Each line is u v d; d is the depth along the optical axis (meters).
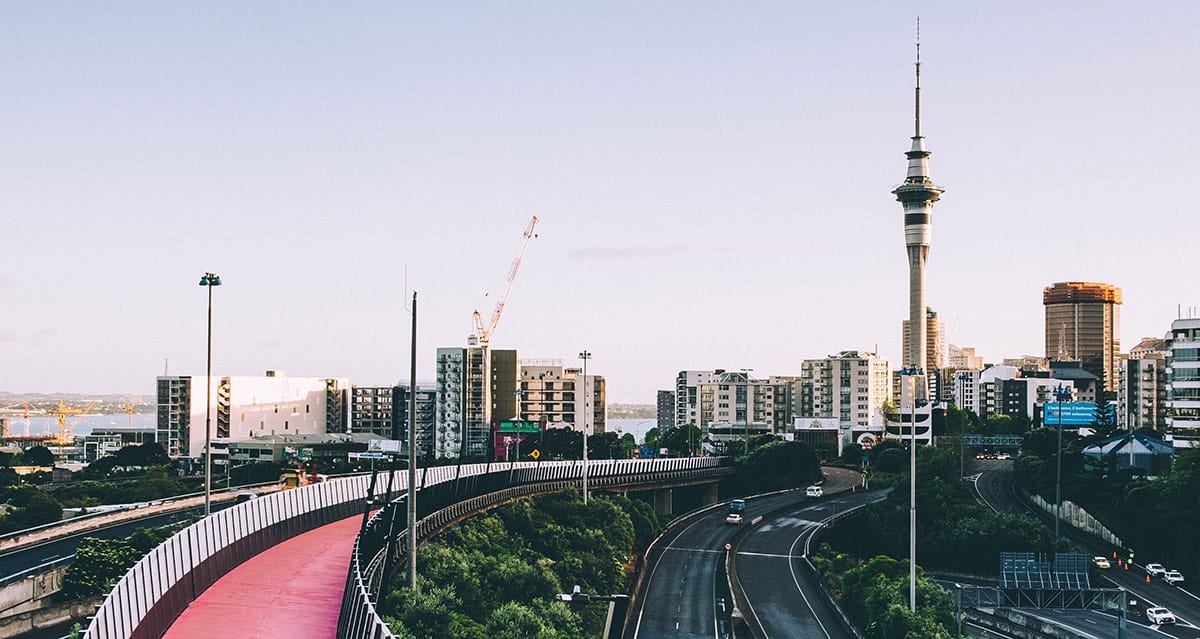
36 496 125.25
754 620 108.00
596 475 159.88
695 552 143.12
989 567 156.12
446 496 105.06
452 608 74.75
